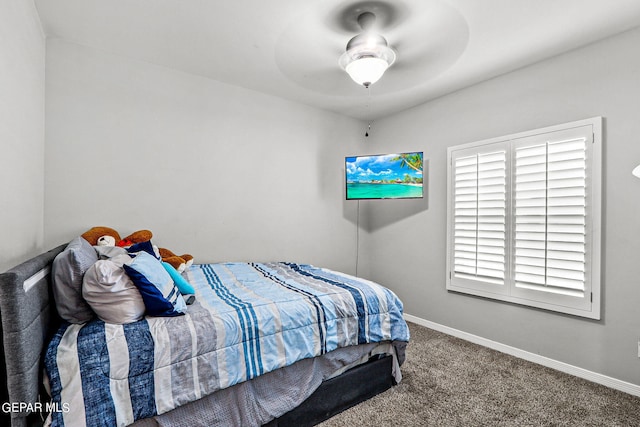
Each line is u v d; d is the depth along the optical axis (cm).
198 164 288
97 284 133
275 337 160
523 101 264
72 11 196
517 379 226
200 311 155
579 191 229
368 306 201
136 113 258
